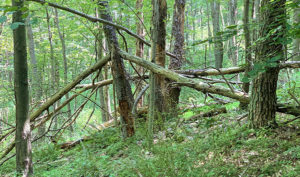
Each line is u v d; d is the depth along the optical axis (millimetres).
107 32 5797
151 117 4457
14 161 6004
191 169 2918
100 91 10883
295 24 2250
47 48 11734
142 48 9094
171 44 7480
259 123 4023
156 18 4719
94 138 6484
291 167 2703
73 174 3895
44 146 7359
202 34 23375
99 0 5730
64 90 6293
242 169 2904
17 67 4238
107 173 3611
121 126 5844
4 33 11852
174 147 3539
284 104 4285
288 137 3572
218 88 4523
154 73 4848
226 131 4039
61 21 11008
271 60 2178
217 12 14508
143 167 3168
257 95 4031
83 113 15484
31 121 6434
